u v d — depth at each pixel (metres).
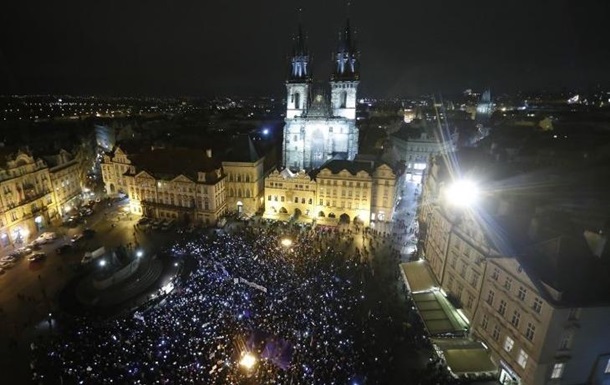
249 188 104.88
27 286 68.88
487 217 52.69
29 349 53.06
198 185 95.94
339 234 91.94
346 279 69.38
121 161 118.00
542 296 40.47
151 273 70.38
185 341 50.56
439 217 65.88
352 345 51.44
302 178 102.12
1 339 55.28
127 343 50.06
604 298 40.03
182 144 150.50
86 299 63.00
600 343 42.25
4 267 74.25
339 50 116.88
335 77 118.44
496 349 48.69
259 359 48.81
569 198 56.03
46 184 96.25
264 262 73.12
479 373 47.72
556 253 42.84
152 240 88.31
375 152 128.88
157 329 52.88
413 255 80.94
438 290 63.22
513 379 45.78
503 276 47.25
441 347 50.88
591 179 62.16
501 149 90.56
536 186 60.50
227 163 103.38
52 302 63.75
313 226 97.44
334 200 101.25
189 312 56.75
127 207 109.94
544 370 42.22
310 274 69.31
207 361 47.28
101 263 69.50
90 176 138.12
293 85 122.25
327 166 101.25
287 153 125.75
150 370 45.38
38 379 45.97
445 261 61.88
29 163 90.00
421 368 49.84
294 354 49.31
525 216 50.62
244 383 44.94
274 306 58.62
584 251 43.06
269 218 103.62
